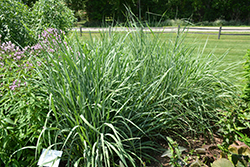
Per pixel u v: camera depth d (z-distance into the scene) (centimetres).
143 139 266
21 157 222
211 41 1107
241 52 805
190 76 300
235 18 2572
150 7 2616
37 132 217
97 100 212
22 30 404
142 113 235
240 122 261
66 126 221
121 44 271
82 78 224
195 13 2612
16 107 229
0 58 241
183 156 237
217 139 271
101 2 2559
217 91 305
